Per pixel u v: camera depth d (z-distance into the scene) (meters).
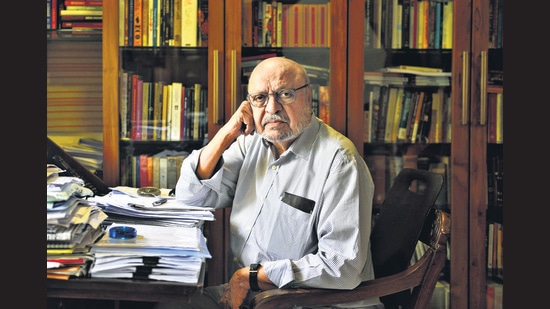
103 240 1.86
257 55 2.98
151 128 2.99
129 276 1.75
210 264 2.96
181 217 2.19
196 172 2.47
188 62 2.97
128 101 2.98
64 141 2.96
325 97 3.00
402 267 2.21
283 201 2.32
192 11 2.96
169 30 2.96
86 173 2.73
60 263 1.74
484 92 3.00
